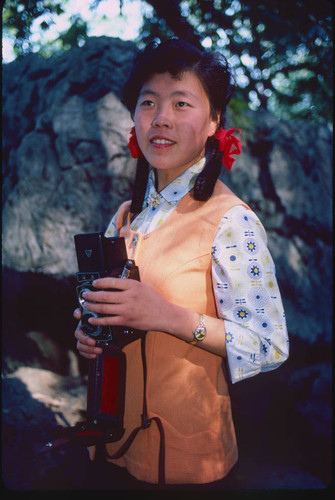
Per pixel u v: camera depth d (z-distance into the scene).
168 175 1.16
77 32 5.46
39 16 4.95
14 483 2.33
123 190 3.07
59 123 3.25
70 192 3.14
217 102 1.09
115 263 0.98
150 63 1.04
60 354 3.29
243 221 1.02
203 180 1.07
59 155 3.21
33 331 3.35
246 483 2.58
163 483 0.98
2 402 2.87
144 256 1.08
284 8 4.34
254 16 4.41
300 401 3.20
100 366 1.04
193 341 0.96
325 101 5.31
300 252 3.51
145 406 1.02
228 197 1.07
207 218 1.04
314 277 3.51
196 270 1.02
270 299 0.99
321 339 3.33
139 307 0.91
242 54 4.71
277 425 3.09
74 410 2.84
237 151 1.16
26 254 3.19
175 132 1.04
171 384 1.03
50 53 5.53
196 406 1.04
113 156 3.10
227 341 0.95
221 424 1.08
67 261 3.07
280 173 3.56
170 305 0.94
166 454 1.02
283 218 3.52
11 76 3.84
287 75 5.07
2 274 3.33
